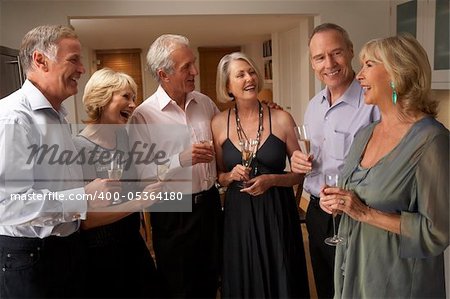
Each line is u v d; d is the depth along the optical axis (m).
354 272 1.42
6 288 1.44
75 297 1.59
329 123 1.96
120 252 1.80
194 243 1.99
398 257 1.32
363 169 1.40
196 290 2.03
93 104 1.75
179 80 1.89
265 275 1.89
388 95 1.33
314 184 1.97
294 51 5.73
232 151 1.91
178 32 6.00
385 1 2.99
